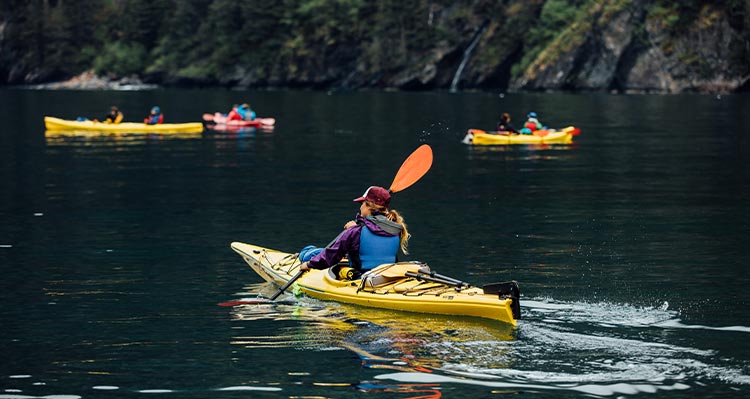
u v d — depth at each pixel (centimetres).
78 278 1745
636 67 13025
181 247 2053
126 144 5025
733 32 12731
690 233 2180
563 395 1073
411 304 1461
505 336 1308
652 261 1850
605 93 12825
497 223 2342
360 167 3772
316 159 4125
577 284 1647
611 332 1328
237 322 1416
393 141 5159
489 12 14638
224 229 2275
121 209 2627
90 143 5088
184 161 4053
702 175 3394
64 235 2206
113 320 1433
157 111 6419
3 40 18588
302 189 3058
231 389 1103
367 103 10238
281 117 7769
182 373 1166
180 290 1645
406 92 14100
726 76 12681
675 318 1405
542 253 1945
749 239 2088
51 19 18475
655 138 5191
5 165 3872
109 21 18738
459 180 3294
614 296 1548
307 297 1595
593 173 3497
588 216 2452
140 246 2062
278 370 1173
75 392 1099
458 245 2038
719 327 1352
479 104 9669
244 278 1748
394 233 1576
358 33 15712
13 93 13988
